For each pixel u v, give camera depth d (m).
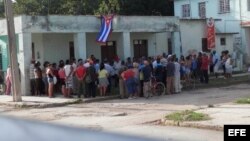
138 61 24.58
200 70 26.03
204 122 12.19
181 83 25.09
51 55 27.27
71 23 25.39
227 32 35.06
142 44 30.31
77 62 24.92
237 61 34.62
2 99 22.34
